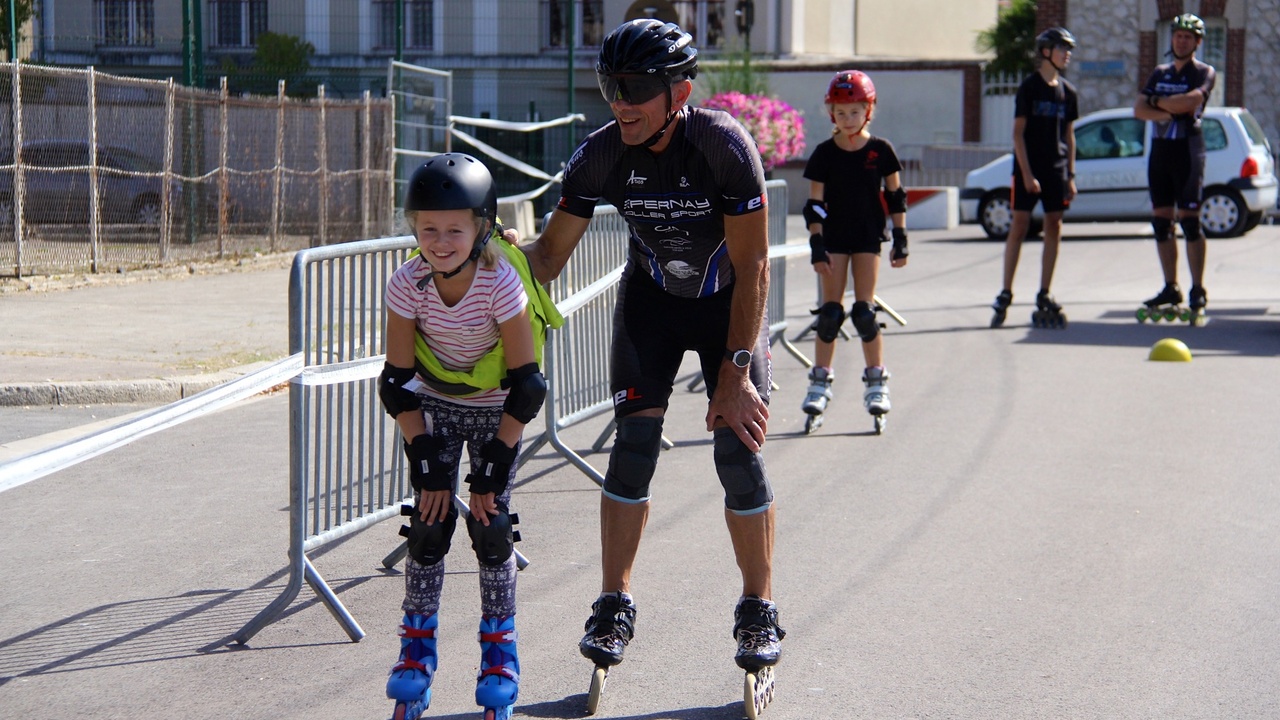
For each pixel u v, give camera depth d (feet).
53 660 12.26
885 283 46.11
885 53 113.60
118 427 10.19
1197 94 32.96
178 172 49.01
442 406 10.61
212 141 50.93
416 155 59.41
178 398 25.77
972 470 19.54
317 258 12.88
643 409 11.19
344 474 13.94
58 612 13.70
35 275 41.63
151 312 35.86
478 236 9.85
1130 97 84.17
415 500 10.52
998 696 11.31
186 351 29.48
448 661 12.20
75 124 44.32
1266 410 23.62
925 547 15.74
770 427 23.04
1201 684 11.54
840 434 22.29
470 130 71.87
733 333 10.74
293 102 52.70
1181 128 33.42
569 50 67.97
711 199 10.62
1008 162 63.82
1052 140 33.37
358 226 55.93
